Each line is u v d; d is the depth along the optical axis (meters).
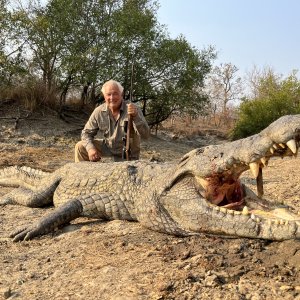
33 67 8.01
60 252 1.94
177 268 1.63
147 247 1.87
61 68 7.74
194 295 1.45
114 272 1.64
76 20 7.95
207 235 1.92
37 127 7.09
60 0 7.79
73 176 2.69
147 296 1.44
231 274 1.58
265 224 1.74
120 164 2.51
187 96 9.02
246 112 9.70
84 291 1.52
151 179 2.22
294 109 9.34
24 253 1.97
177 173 2.01
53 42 7.80
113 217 2.35
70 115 8.00
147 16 8.28
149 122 9.33
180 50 8.58
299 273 1.58
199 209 1.90
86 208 2.36
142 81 8.41
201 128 11.97
